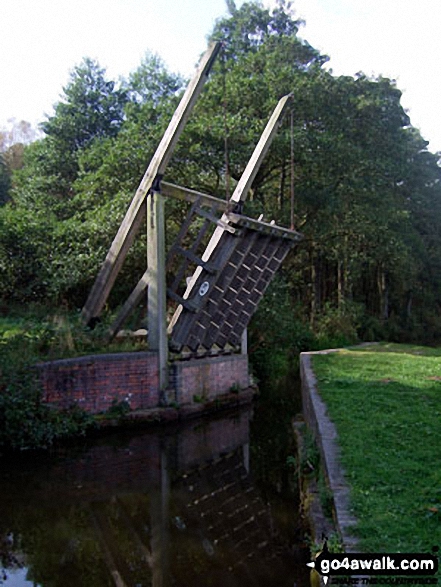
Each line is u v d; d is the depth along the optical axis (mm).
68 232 18000
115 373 10711
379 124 21750
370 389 9875
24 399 8805
